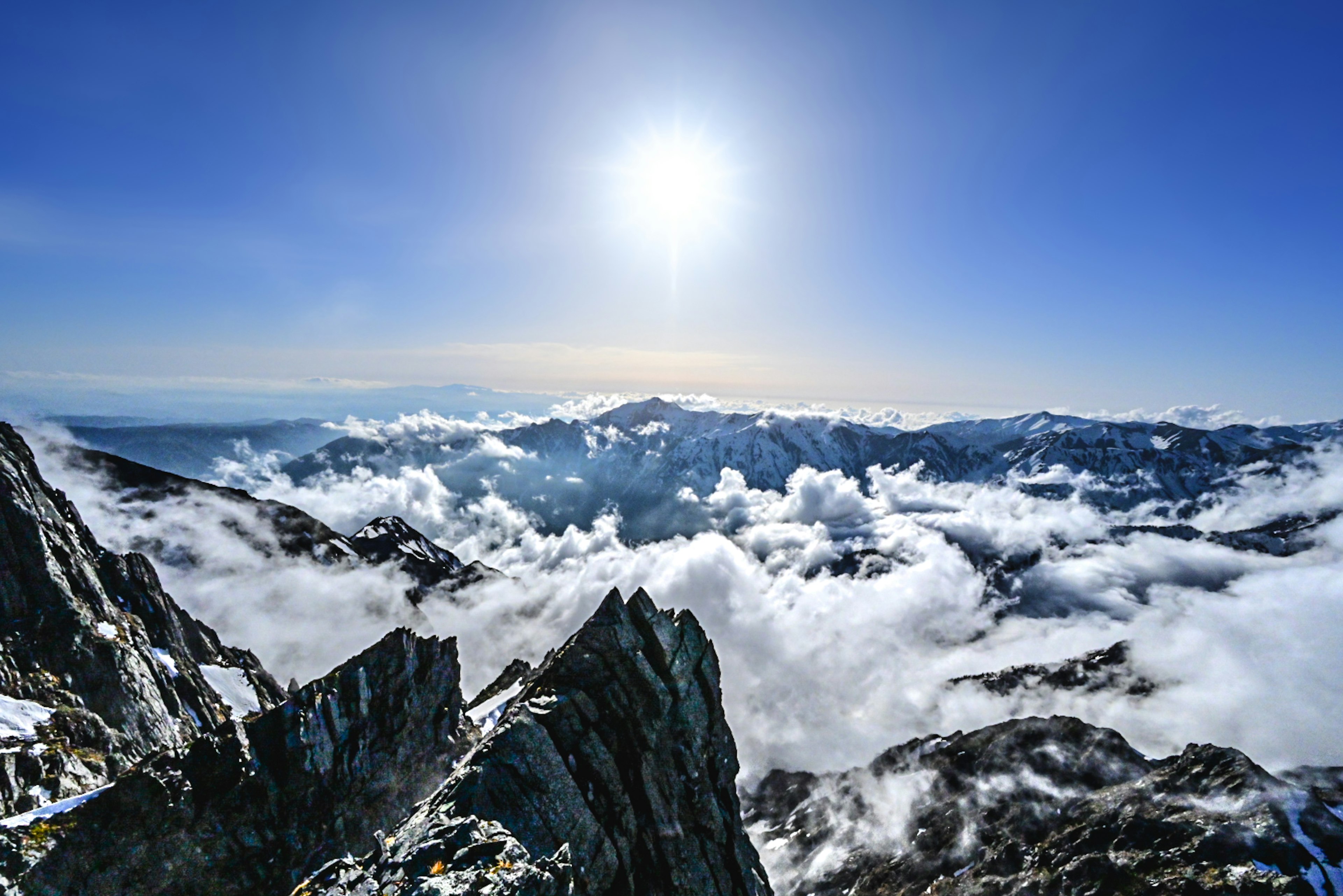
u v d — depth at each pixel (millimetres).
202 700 68188
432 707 45594
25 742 44438
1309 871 107875
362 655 44656
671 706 36656
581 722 33938
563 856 22578
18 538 59938
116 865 30906
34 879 28766
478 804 27078
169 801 33625
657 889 30375
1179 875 116438
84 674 54656
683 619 40469
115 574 75000
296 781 37344
